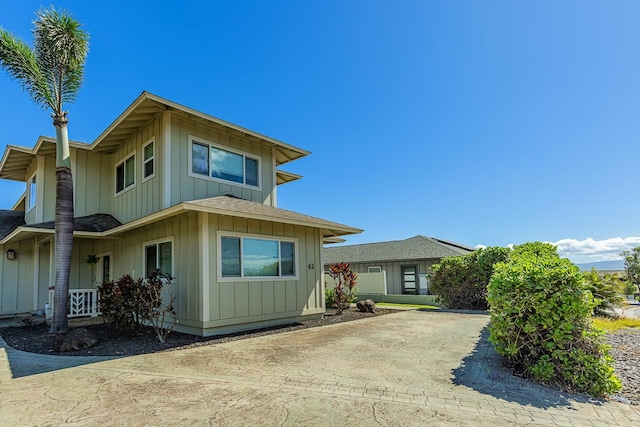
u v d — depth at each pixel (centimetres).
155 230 978
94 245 1320
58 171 880
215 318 800
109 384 436
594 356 400
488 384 414
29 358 595
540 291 435
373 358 545
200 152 1027
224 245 846
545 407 346
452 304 1345
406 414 330
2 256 1322
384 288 1919
